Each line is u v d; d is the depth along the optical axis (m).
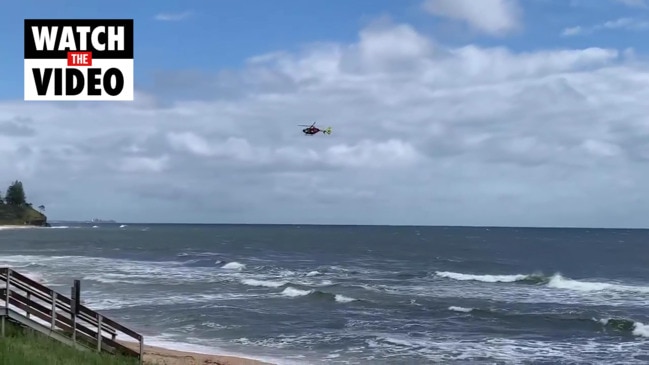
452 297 41.69
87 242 123.62
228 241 140.88
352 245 127.44
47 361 12.88
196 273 56.44
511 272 66.00
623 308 37.34
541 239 172.00
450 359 23.47
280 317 32.06
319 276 56.97
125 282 46.56
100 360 14.99
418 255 94.38
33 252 86.56
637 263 80.19
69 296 37.19
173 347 24.30
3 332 15.10
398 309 35.47
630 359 23.94
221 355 22.53
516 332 29.08
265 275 57.16
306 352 24.17
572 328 30.16
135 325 28.91
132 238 151.00
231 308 34.38
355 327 29.67
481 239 168.88
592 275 63.34
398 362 22.84
